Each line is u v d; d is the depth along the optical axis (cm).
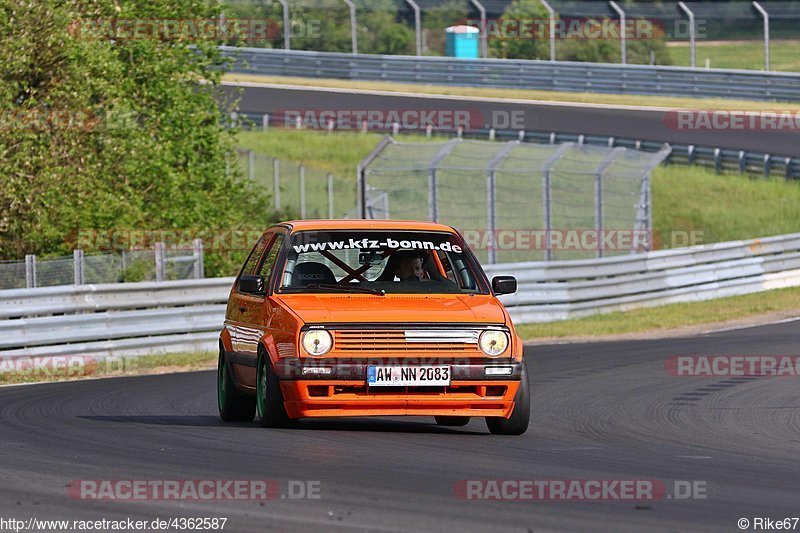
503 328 3241
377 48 18475
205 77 8956
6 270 6328
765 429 3606
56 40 7500
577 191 10925
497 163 8750
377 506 2242
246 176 11856
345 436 3191
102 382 5031
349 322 3172
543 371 5350
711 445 3253
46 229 7356
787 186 13588
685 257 9044
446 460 2809
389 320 3188
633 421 3766
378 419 3756
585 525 2105
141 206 7994
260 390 3359
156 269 6569
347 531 2034
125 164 7869
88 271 6800
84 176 7500
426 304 3325
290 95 16500
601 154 13100
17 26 7456
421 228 3656
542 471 2684
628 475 2658
